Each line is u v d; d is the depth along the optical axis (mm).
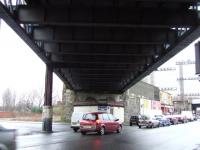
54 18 24453
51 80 41938
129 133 37875
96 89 71625
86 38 29062
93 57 39156
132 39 28984
